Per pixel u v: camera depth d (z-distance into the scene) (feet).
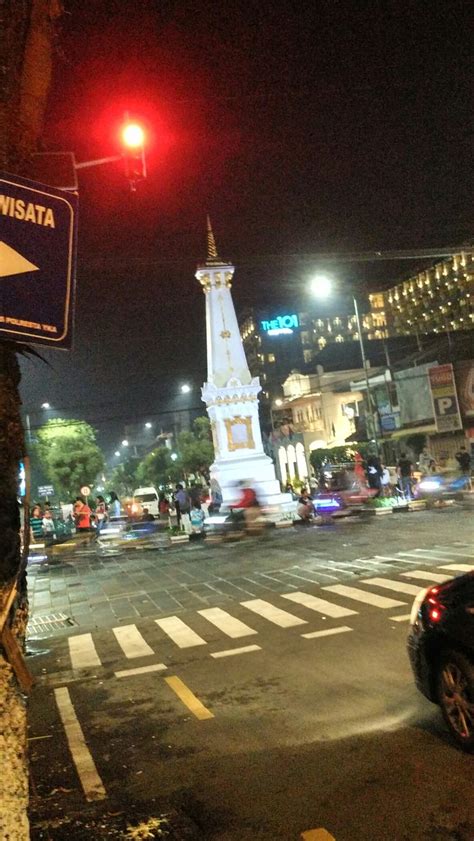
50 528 99.96
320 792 14.99
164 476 280.72
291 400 197.67
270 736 18.72
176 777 16.72
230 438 104.83
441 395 114.62
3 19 8.96
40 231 9.03
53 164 9.78
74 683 26.78
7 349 8.74
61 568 70.08
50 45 9.86
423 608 17.51
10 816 7.64
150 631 34.88
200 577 51.57
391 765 15.92
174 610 39.75
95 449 211.61
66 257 9.21
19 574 8.67
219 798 15.29
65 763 18.42
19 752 7.99
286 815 14.15
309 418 196.13
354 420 169.78
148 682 25.64
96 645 33.19
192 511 91.97
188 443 267.39
